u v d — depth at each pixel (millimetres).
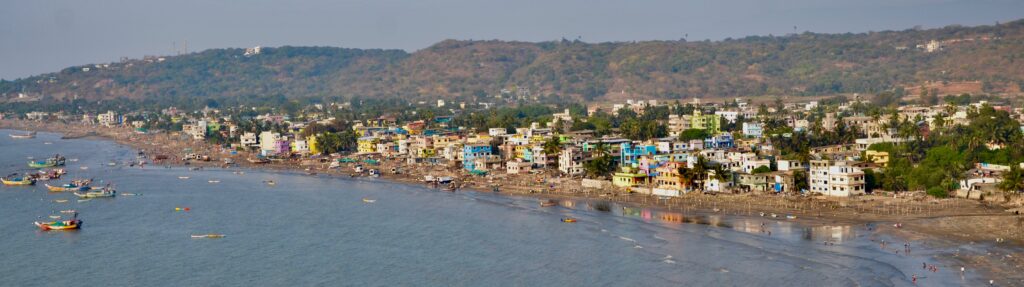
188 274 199375
